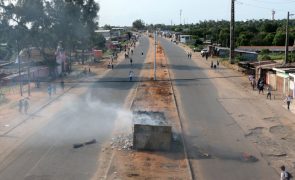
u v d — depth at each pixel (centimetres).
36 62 7819
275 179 2644
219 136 3628
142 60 11056
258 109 4700
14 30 7606
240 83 6675
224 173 2745
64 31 8269
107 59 11312
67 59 9062
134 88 6272
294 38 13550
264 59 9412
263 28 17150
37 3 7650
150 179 2581
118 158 2975
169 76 7688
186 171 2742
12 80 6494
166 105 4966
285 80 5488
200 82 6881
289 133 3706
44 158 2997
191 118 4309
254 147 3306
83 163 2898
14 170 2758
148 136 3152
